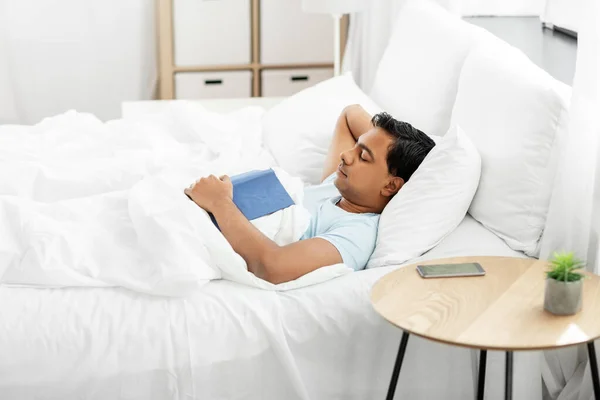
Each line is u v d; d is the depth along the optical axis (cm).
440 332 138
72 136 240
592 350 146
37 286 167
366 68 322
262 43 379
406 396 171
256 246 172
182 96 379
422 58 242
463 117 203
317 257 173
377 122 193
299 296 168
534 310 146
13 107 391
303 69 386
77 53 392
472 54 212
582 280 144
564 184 174
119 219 178
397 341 168
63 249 169
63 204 181
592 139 173
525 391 174
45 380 155
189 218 171
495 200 185
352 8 311
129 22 393
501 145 186
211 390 160
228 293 167
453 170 184
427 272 159
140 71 401
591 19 168
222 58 379
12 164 205
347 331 165
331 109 253
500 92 193
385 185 191
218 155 237
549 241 177
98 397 157
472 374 172
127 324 159
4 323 158
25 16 381
